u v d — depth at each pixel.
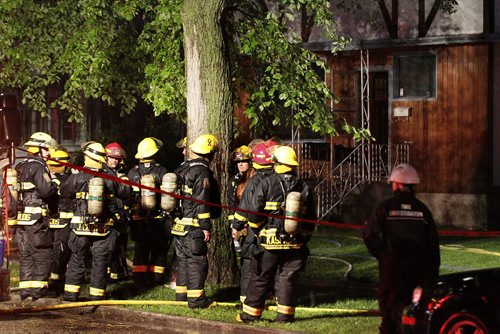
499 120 44.34
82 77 36.66
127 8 32.88
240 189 24.56
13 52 37.78
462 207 44.41
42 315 22.61
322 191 44.59
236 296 24.39
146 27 32.03
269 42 29.38
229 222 24.42
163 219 25.66
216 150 22.88
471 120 44.34
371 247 17.62
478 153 44.16
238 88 33.56
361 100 46.50
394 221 17.45
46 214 23.91
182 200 22.39
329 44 46.56
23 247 24.05
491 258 30.20
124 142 48.84
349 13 46.94
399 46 45.47
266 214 19.81
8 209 24.02
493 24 43.97
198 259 22.23
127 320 22.08
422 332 16.27
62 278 25.39
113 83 38.41
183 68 30.50
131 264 29.55
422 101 45.44
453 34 44.66
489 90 43.97
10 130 23.73
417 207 17.55
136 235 25.70
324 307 22.39
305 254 20.23
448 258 30.42
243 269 21.83
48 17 38.19
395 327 17.52
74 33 34.22
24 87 49.59
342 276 27.20
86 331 20.59
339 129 46.91
